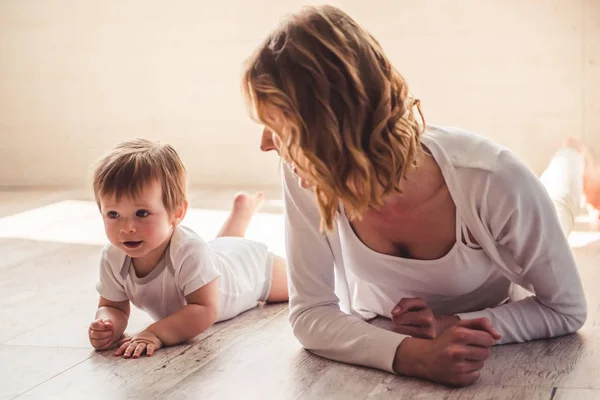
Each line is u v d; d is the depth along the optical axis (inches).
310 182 49.0
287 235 60.2
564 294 58.6
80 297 81.4
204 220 120.5
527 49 135.9
